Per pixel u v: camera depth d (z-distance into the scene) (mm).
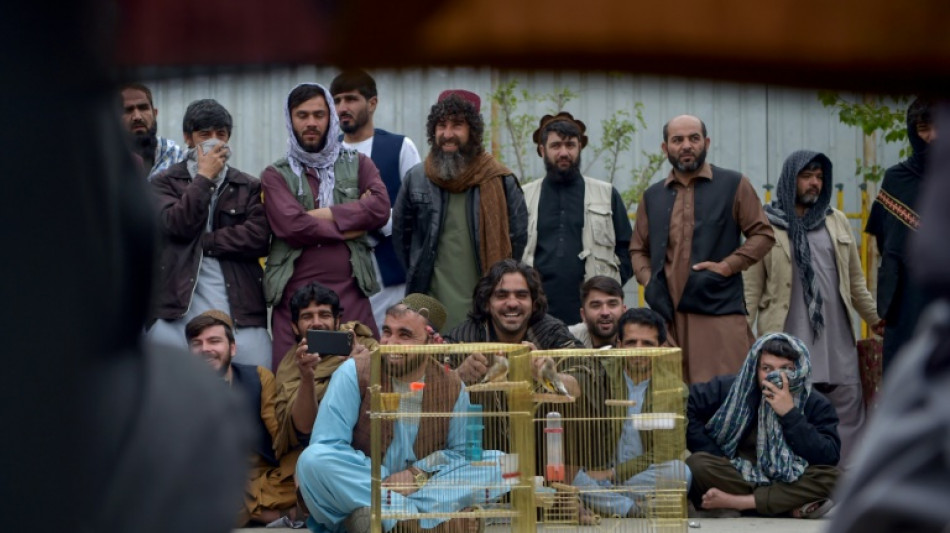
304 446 9039
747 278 11250
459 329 9320
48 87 823
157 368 1034
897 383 1351
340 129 10273
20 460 865
